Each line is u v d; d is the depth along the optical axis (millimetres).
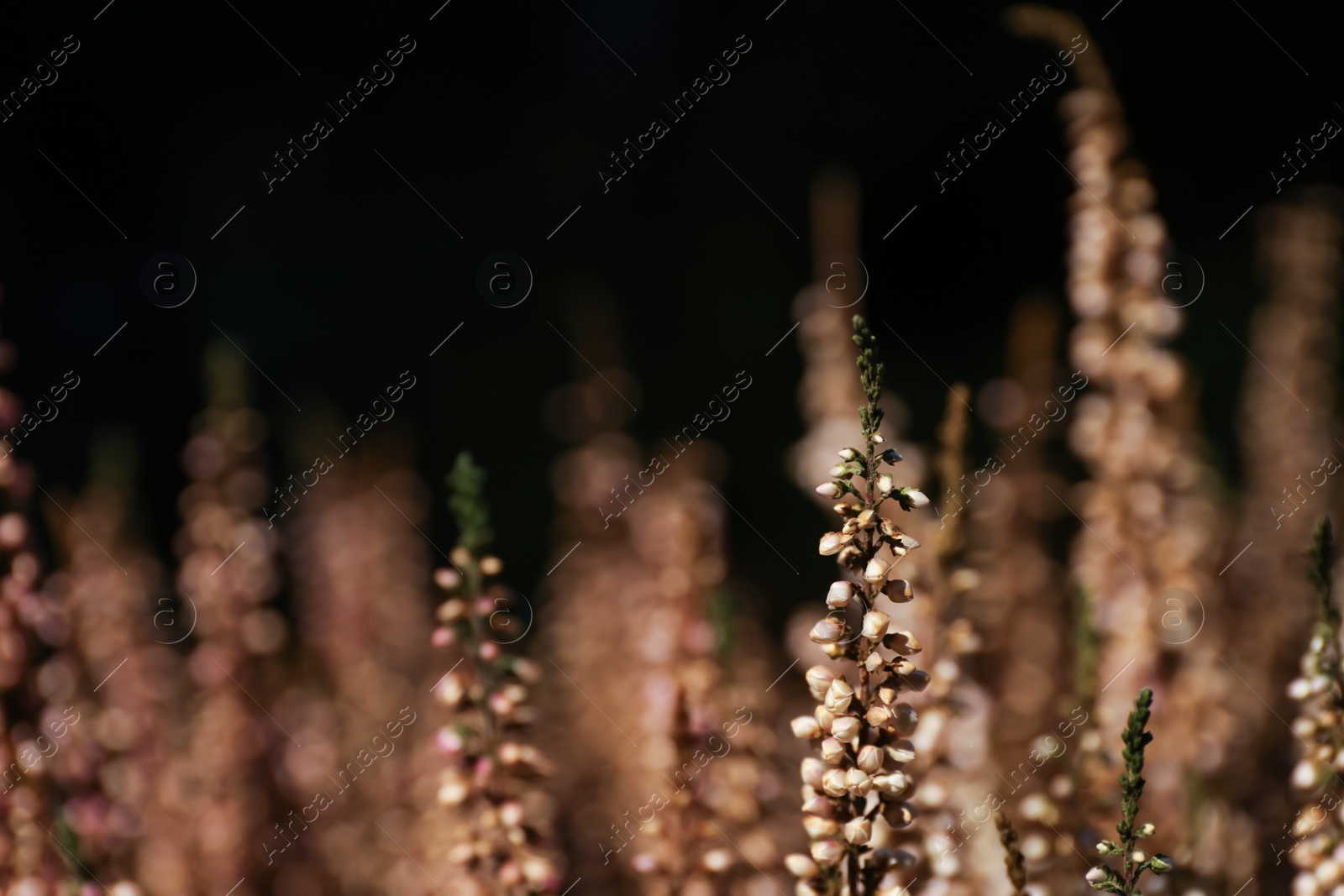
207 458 831
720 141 2887
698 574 737
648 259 2787
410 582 1026
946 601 694
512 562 2051
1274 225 1094
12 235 2324
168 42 2549
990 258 2740
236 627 823
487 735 673
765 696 726
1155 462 763
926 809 675
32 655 709
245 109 2652
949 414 699
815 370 987
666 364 2627
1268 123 2740
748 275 2730
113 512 905
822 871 632
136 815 752
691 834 690
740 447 2395
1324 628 660
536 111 2885
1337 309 1070
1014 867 631
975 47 2818
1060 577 974
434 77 2793
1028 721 784
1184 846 695
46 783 707
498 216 2773
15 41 2387
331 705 929
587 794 895
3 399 712
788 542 1997
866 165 2848
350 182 2723
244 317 2484
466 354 2602
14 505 709
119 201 2465
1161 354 767
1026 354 951
